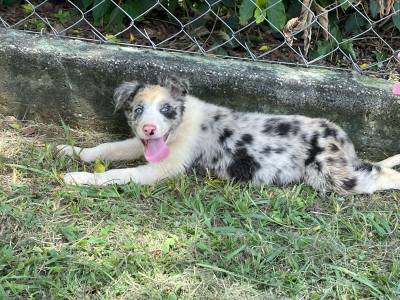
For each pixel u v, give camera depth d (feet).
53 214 3.99
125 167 4.60
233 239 3.87
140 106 4.31
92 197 4.16
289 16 5.12
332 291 3.62
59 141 4.69
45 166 4.41
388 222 4.13
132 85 4.41
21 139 4.62
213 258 3.77
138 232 3.93
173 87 4.38
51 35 4.83
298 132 4.43
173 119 4.34
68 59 4.61
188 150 4.46
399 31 5.32
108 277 3.59
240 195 4.26
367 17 5.04
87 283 3.56
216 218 4.10
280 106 4.65
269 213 4.16
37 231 3.86
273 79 4.60
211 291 3.57
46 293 3.48
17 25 5.15
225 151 4.46
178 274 3.64
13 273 3.57
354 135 4.68
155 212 4.09
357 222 4.13
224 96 4.66
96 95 4.71
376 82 4.67
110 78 4.65
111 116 4.80
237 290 3.58
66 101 4.75
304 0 4.72
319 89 4.58
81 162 4.52
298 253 3.84
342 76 4.71
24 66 4.65
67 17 5.32
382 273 3.76
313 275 3.72
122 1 5.23
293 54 5.12
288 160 4.41
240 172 4.47
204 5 5.20
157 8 5.34
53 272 3.60
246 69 4.67
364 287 3.66
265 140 4.43
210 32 5.21
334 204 4.22
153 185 4.34
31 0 5.43
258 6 4.66
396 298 3.59
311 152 4.38
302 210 4.20
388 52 5.17
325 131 4.43
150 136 4.21
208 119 4.50
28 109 4.81
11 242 3.78
